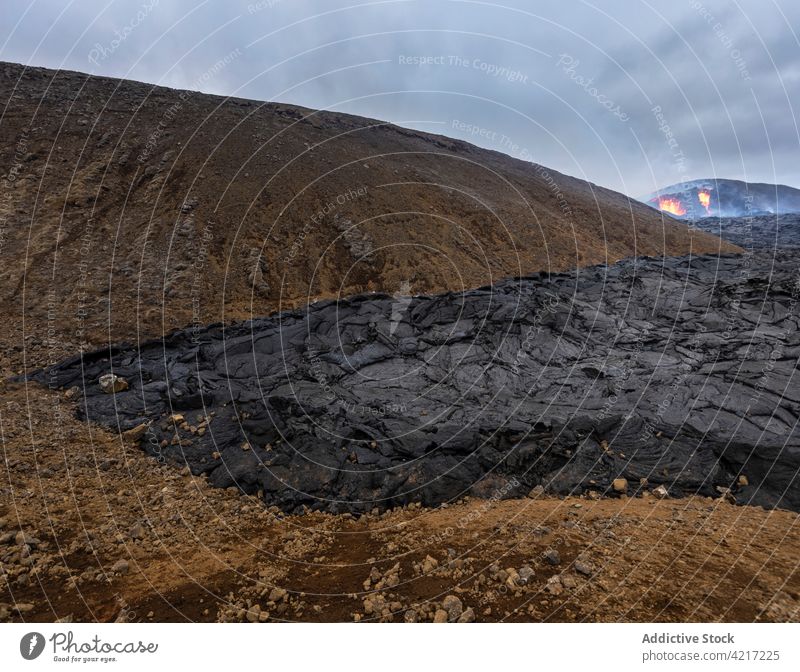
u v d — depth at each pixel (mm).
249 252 25000
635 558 5031
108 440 9352
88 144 28875
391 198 34219
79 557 5375
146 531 6207
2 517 6016
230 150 32188
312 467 8562
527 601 4234
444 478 8242
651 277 26797
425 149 55781
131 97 36812
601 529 5934
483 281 28672
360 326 18672
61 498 6828
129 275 20750
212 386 12336
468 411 11148
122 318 17531
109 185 26219
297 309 21547
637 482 8109
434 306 20906
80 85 36281
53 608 4363
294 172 32312
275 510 7406
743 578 4539
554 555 4949
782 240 53188
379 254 28453
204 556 5672
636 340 17062
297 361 14727
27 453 8203
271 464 8633
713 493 7719
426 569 4973
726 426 9891
